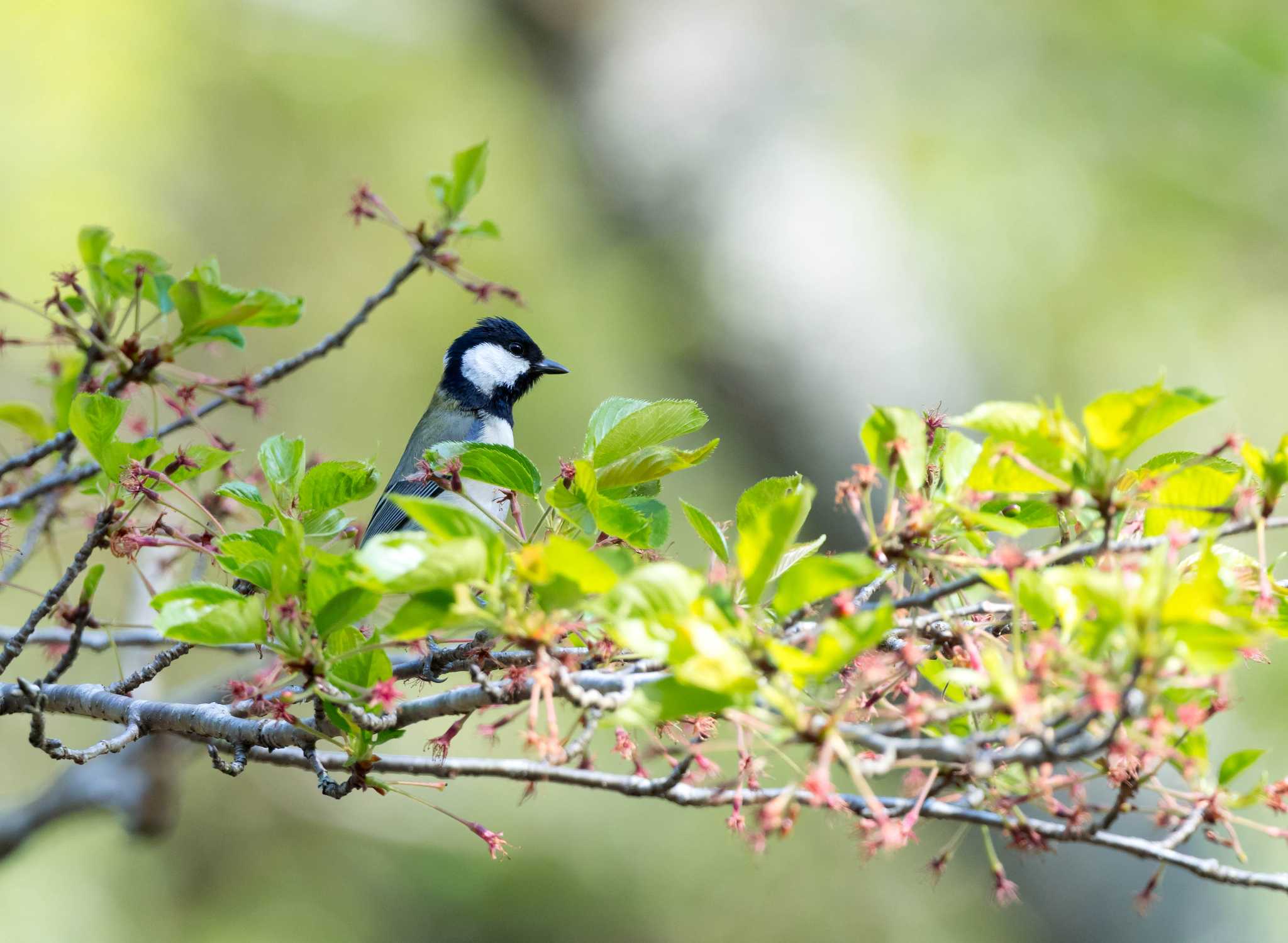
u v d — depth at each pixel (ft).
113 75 47.32
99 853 48.37
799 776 14.29
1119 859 40.75
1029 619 13.16
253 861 49.21
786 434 45.62
